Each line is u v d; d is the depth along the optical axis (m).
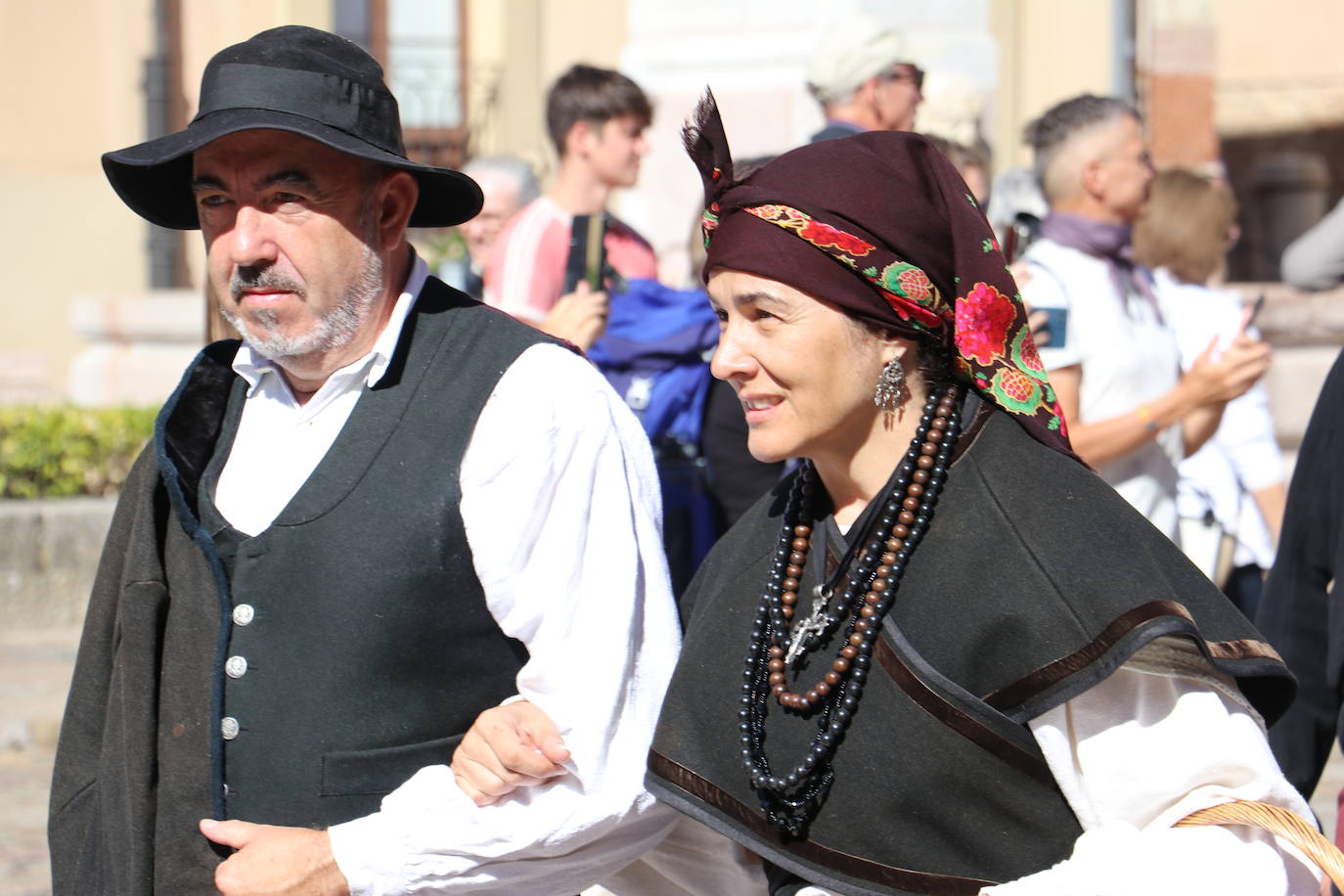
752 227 2.02
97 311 10.25
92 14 13.39
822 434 2.05
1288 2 14.88
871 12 8.13
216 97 2.25
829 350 2.02
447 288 2.45
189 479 2.35
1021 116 10.23
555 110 4.59
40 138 13.39
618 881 2.50
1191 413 4.00
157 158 2.18
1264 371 3.81
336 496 2.26
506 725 2.20
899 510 2.04
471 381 2.31
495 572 2.25
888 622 2.01
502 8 12.47
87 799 2.40
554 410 2.28
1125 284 4.04
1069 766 1.93
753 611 2.17
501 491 2.26
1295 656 2.82
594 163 4.57
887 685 2.00
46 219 13.37
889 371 2.05
